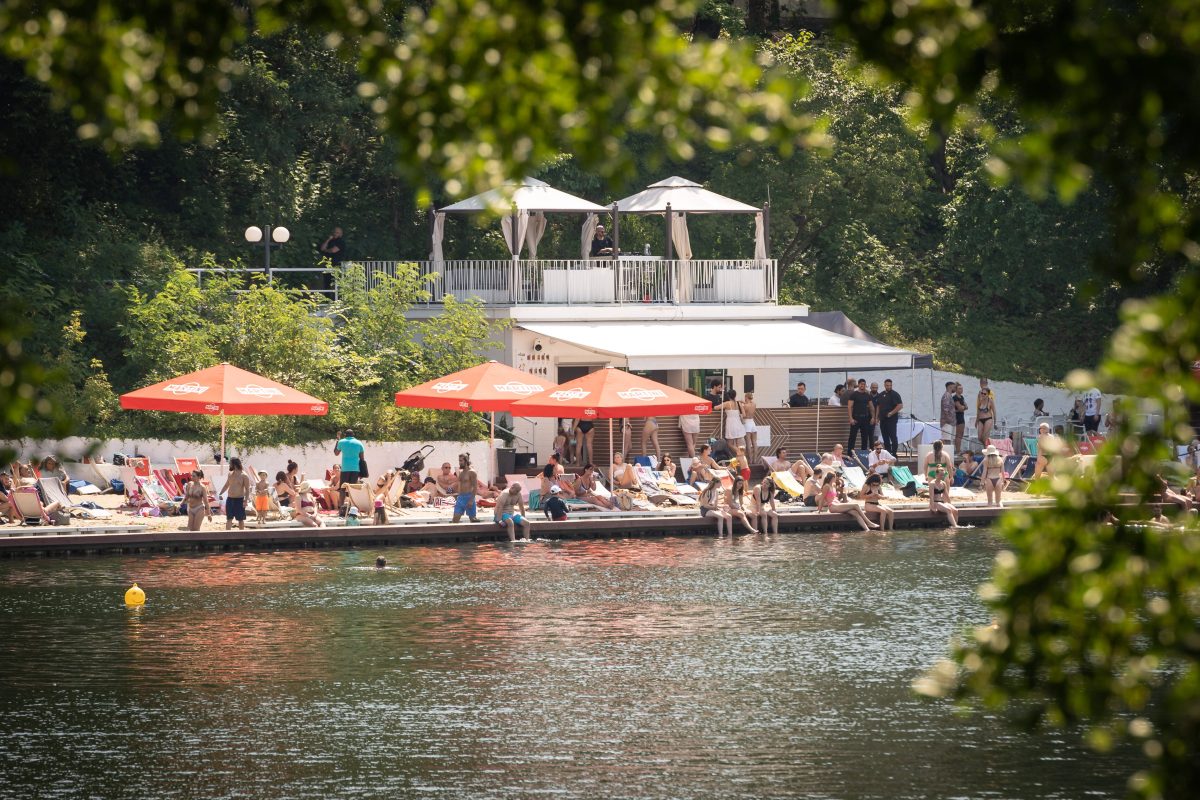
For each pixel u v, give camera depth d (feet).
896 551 401.70
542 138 73.82
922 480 510.17
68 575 357.20
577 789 191.62
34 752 207.82
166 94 77.20
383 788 191.72
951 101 72.69
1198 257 73.56
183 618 303.07
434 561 383.04
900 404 554.87
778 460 506.07
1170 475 75.46
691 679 251.39
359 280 554.87
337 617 304.50
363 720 225.15
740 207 605.31
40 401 77.30
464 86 73.15
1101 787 192.44
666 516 442.91
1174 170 72.74
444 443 510.58
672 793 189.47
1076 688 75.15
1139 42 69.82
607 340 540.52
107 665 261.24
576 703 235.81
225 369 436.35
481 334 550.36
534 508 450.71
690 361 520.42
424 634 288.30
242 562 380.17
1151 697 237.66
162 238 608.60
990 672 75.41
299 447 490.49
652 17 71.82
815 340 553.23
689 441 538.47
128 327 525.75
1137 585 73.82
